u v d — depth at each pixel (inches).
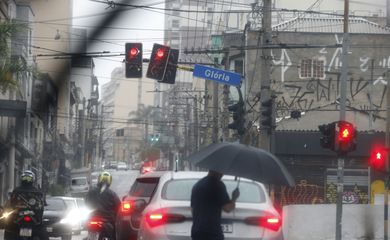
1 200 2214.6
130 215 765.9
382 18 2992.1
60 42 3280.0
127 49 1296.8
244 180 591.5
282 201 2111.2
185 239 534.6
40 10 3472.0
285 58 2635.3
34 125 2878.9
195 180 595.8
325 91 2625.5
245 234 535.2
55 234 1328.7
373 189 2155.5
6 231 852.0
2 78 1023.6
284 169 494.3
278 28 2763.3
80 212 1526.8
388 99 1814.7
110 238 807.1
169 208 543.2
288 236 1235.2
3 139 2198.6
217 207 490.6
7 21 1125.1
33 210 845.2
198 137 3255.4
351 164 2175.2
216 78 1369.3
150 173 841.5
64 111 3467.0
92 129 5032.0
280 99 2610.7
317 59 2640.3
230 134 2731.3
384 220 1189.7
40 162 3058.6
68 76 3363.7
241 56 2701.8
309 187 2166.6
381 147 1213.1
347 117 2456.9
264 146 1309.1
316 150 2166.6
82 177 3476.9
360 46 2640.3
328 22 2812.5
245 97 2593.5
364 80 2625.5
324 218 1248.2
